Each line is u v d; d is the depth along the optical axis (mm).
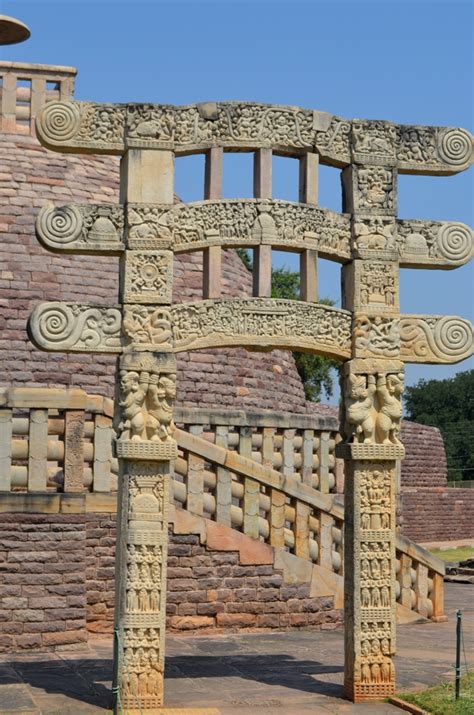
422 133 13180
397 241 13023
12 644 14891
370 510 12562
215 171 12461
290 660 14648
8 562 15008
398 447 12609
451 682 13086
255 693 12539
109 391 22516
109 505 16453
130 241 12055
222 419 20531
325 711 11719
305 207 12719
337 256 12914
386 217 12984
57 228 11961
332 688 12914
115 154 12477
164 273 12117
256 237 12500
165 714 11352
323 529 17906
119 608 11672
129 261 12047
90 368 22391
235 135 12562
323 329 12680
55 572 15188
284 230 12602
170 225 12180
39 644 14977
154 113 12250
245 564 17141
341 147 12992
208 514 17422
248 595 17109
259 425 20797
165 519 11812
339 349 12734
